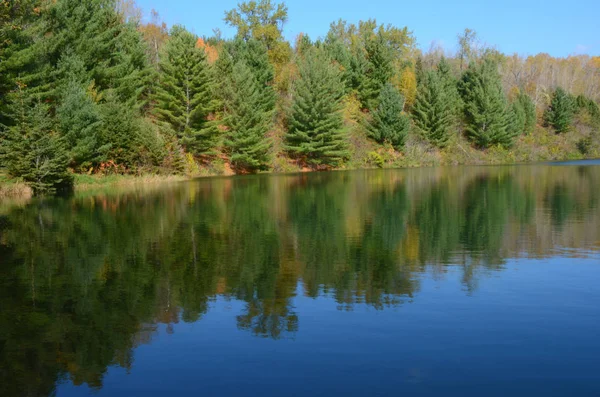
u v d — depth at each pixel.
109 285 8.65
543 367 5.43
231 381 5.19
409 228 14.42
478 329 6.50
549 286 8.43
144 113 45.50
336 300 7.77
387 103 59.69
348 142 56.38
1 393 5.02
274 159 51.59
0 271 9.64
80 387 5.13
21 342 6.25
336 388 5.01
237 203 21.23
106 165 34.25
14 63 26.98
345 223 15.45
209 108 42.91
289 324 6.75
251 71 52.66
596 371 5.32
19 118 25.94
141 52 43.94
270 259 10.55
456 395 4.86
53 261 10.44
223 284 8.69
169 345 6.11
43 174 26.00
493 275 9.17
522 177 36.16
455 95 71.94
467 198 22.38
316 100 52.00
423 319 6.88
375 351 5.86
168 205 20.58
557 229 13.98
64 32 33.03
